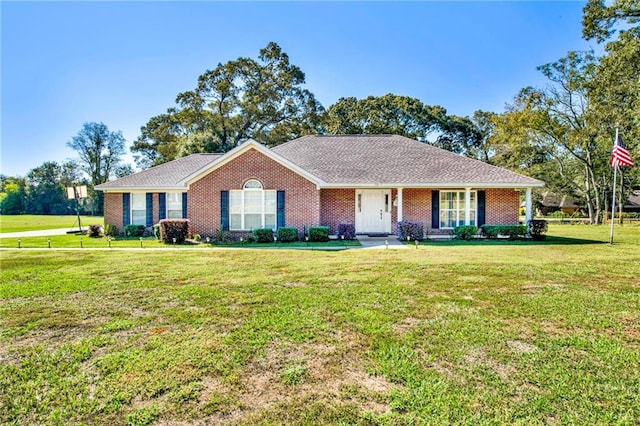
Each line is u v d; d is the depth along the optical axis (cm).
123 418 301
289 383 358
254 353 427
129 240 1847
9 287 762
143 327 518
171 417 301
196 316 564
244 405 319
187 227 1714
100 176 6084
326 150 2191
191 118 4231
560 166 3828
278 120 4550
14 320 550
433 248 1416
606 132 3175
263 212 1770
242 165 1772
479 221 1936
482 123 5272
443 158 2061
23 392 345
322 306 611
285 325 520
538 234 1755
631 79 2566
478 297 664
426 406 315
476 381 358
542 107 3506
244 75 4462
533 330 496
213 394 338
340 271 927
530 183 1814
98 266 1028
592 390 340
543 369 382
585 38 2577
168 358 414
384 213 1966
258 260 1127
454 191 1953
